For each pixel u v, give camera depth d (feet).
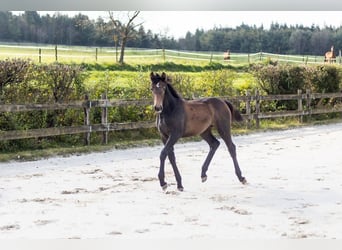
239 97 54.75
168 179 30.04
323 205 23.61
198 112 27.91
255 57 136.15
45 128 39.47
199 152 40.93
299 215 21.80
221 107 29.37
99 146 41.96
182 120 26.96
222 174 31.53
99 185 28.12
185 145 44.83
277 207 23.22
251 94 59.16
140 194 25.95
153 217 21.43
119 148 42.39
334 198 25.02
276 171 32.42
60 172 31.99
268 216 21.62
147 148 43.09
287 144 45.83
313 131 56.54
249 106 56.03
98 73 69.46
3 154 37.29
